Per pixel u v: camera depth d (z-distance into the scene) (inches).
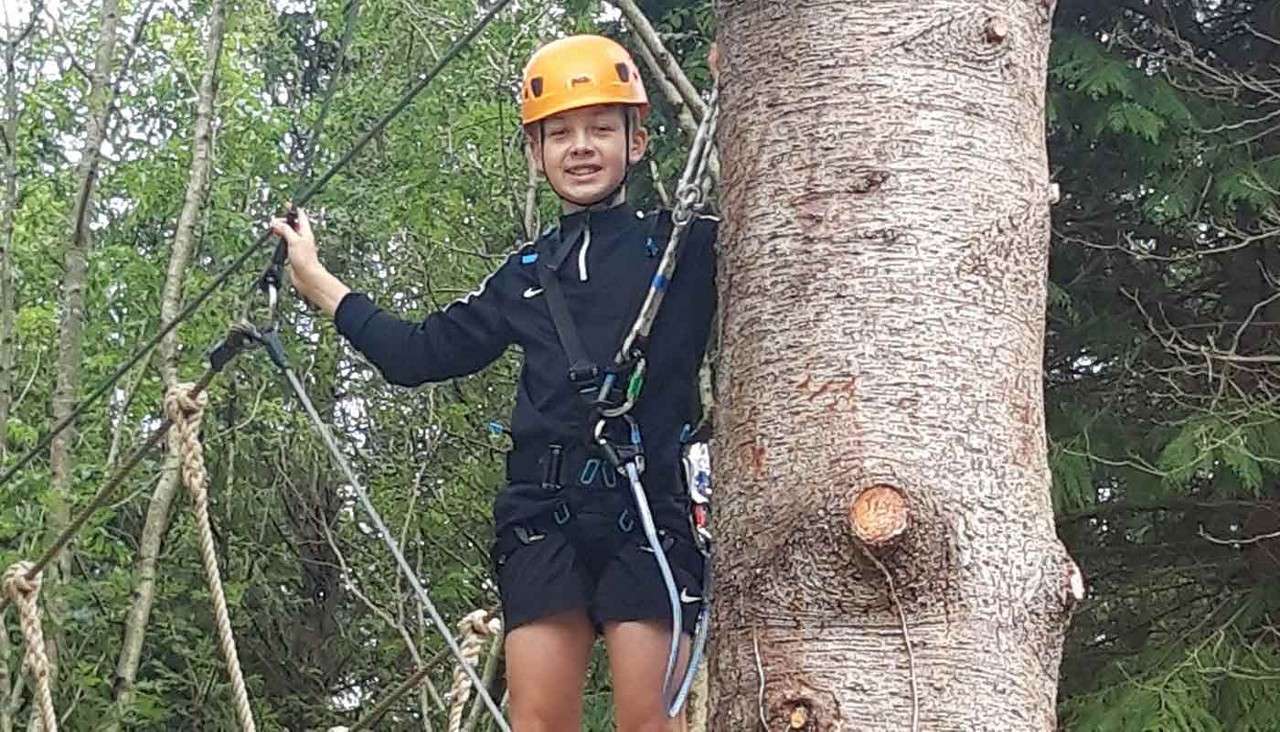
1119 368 426.6
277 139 563.2
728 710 90.6
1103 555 430.9
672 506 123.6
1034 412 90.2
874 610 86.4
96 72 410.9
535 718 126.5
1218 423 375.2
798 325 90.4
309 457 613.0
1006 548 87.0
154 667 591.8
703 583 124.9
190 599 599.5
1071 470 390.9
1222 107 412.5
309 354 603.8
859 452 87.4
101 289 518.9
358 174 591.5
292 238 144.6
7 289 416.2
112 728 422.3
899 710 85.2
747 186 94.3
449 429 579.8
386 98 561.9
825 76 92.3
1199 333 424.2
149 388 520.7
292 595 651.5
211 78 419.8
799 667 87.4
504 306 130.5
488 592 592.7
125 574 472.1
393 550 144.4
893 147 90.5
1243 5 436.5
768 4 95.0
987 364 88.7
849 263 89.7
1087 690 411.2
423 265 563.8
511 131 542.6
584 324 125.4
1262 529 410.6
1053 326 428.8
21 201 520.1
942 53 91.6
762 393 91.0
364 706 647.1
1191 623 413.1
